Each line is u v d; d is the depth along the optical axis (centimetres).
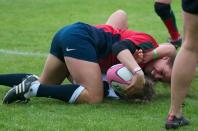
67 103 1606
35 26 3216
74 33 1636
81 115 1480
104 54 1662
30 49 2533
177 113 1373
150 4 4088
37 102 1616
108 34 1691
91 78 1592
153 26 3184
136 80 1547
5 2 4281
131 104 1617
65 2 4247
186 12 1295
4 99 1584
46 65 1698
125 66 1575
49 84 1708
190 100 1678
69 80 1748
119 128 1362
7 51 2475
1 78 1758
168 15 2289
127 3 4159
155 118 1471
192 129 1372
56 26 3222
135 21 3369
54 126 1370
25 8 3975
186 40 1323
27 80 1585
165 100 1678
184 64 1327
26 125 1380
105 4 4122
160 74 1630
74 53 1605
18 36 2888
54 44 1681
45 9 3916
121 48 1584
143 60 1622
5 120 1425
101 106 1580
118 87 1588
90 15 3638
